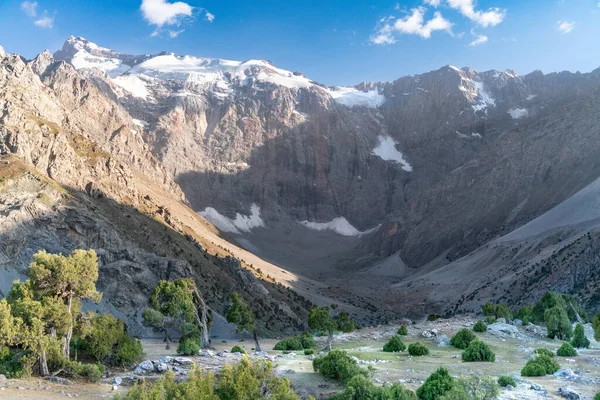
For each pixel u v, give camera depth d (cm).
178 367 4684
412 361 5281
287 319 17212
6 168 14462
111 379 4388
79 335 4838
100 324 5097
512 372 4684
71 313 4656
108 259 13525
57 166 16950
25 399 3400
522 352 6144
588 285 16762
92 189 17650
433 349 6334
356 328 9488
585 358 5559
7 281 11019
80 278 4656
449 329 7694
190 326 7394
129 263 13338
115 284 12550
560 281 19112
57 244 12900
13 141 16288
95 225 13912
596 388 3916
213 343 8994
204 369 4597
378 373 4456
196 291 7769
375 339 7362
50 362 4238
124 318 11481
